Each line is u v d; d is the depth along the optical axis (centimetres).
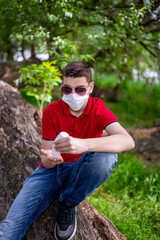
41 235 160
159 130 615
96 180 141
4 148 231
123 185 357
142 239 240
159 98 863
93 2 361
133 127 679
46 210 171
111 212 276
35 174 162
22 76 352
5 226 146
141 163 459
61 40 301
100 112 150
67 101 147
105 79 1055
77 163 143
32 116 298
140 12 326
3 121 261
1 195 199
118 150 131
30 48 423
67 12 303
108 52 459
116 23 365
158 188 348
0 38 371
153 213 283
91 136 155
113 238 200
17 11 330
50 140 156
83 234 168
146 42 455
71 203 149
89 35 342
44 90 359
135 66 549
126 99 902
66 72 142
